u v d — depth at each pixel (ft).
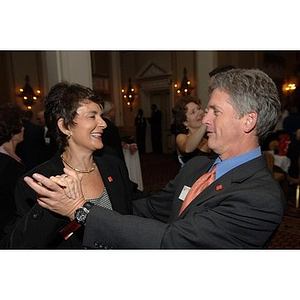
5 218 5.37
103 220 2.59
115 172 4.15
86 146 3.61
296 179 12.68
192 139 6.06
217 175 2.98
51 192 2.54
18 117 6.23
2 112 6.06
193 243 2.51
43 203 2.64
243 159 2.89
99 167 4.03
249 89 2.72
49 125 3.76
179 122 6.86
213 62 20.12
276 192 2.59
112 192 3.94
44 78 27.68
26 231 2.97
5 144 6.10
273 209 2.49
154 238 2.53
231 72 2.88
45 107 3.76
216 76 2.96
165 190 3.76
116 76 34.06
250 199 2.48
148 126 33.60
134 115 33.99
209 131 2.96
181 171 3.68
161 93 32.42
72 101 3.53
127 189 4.24
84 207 2.66
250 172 2.82
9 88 26.94
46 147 10.48
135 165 11.47
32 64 27.71
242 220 2.48
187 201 3.03
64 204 2.63
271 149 16.70
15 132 6.16
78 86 3.68
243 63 24.52
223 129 2.83
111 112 11.16
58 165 3.78
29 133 10.11
